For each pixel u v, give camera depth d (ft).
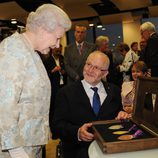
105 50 13.42
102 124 4.56
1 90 3.69
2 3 19.13
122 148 3.42
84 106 5.62
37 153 4.38
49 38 4.18
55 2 19.69
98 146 3.91
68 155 5.58
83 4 21.04
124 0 20.85
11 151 3.73
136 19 28.73
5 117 3.65
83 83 5.85
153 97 4.02
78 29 11.18
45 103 4.27
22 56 3.95
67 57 11.35
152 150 3.47
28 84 3.98
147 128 4.00
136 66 8.27
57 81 12.07
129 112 5.91
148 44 9.85
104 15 25.79
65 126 5.40
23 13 21.77
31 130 4.04
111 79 13.51
